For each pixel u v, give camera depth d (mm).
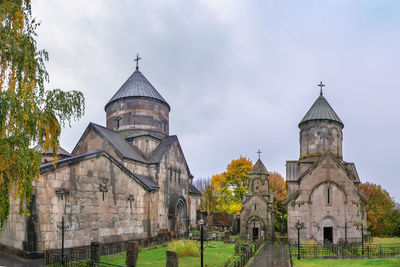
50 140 15305
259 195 43062
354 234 33719
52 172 21938
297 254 26688
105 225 25969
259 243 32719
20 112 13609
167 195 36406
